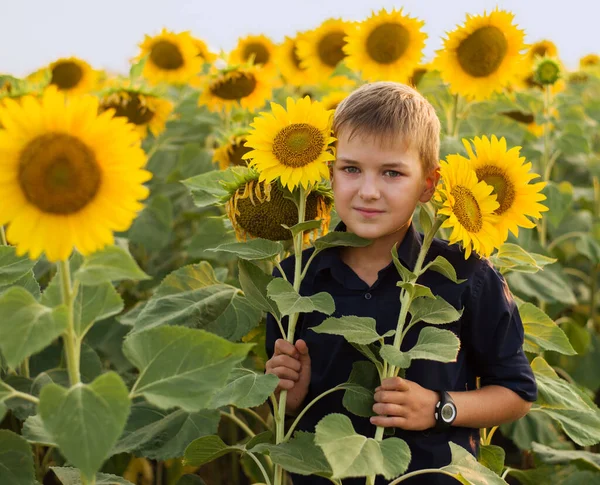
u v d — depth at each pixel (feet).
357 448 5.77
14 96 11.86
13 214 5.04
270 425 10.63
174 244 15.33
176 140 16.70
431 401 6.95
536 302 13.57
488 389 7.44
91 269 5.33
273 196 7.45
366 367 7.09
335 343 7.47
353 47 13.23
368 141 6.72
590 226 14.67
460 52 11.84
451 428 7.38
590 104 18.15
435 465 7.25
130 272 5.31
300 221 7.18
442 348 6.24
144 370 5.65
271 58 19.19
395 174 6.78
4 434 6.36
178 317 7.77
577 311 15.10
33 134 5.05
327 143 6.85
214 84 14.07
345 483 7.48
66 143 5.04
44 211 5.07
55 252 5.09
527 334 8.61
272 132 6.96
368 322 6.57
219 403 6.56
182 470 11.70
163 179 16.05
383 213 6.79
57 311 5.16
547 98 13.88
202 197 8.37
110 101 12.92
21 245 5.06
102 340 11.79
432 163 7.07
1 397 5.59
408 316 7.37
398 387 6.70
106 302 5.88
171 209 13.44
